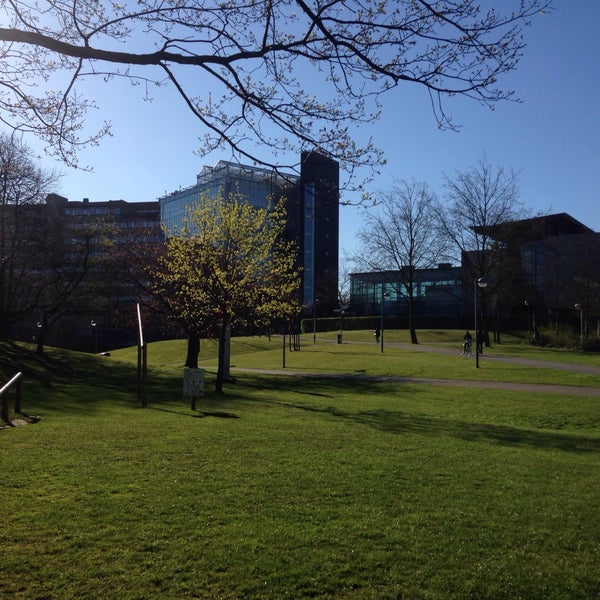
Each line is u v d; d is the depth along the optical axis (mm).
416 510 6180
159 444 9656
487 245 59719
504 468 8625
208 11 6117
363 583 4387
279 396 22125
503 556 4965
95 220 35469
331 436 11203
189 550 4895
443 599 4172
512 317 78250
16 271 35625
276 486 6969
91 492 6539
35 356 31594
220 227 26422
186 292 26578
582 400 21547
